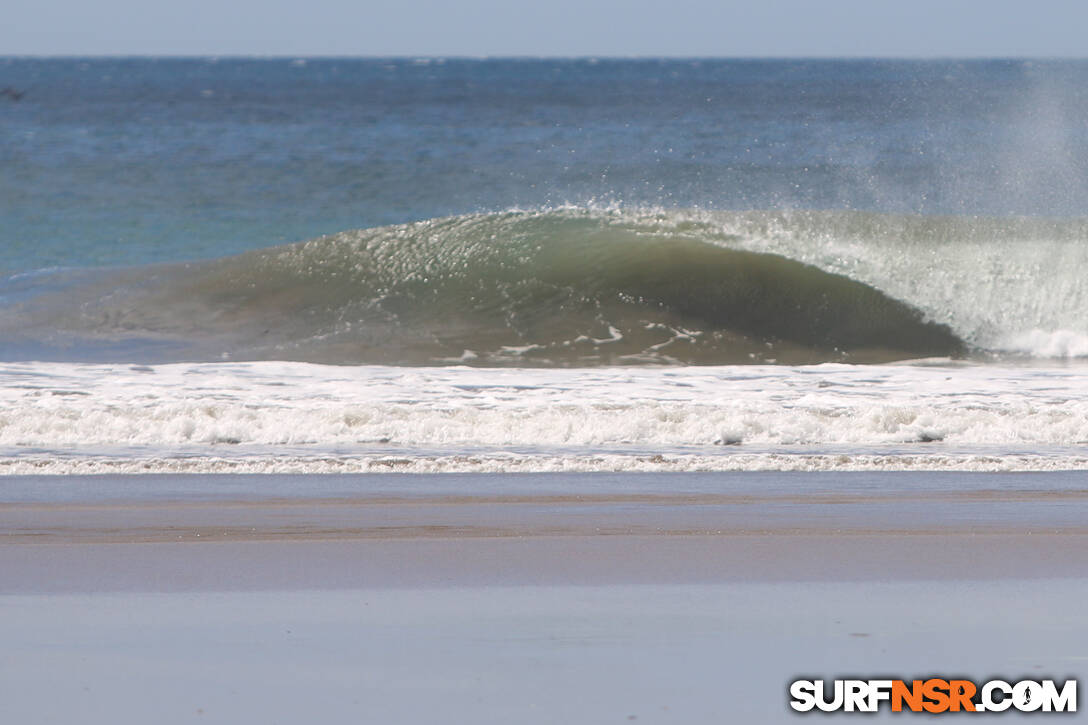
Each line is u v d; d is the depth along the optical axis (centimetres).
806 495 3262
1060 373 5619
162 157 17875
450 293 6994
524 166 16725
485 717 1689
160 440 3962
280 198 13512
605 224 7794
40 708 1712
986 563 2564
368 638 2036
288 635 2052
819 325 6750
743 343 6525
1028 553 2648
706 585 2389
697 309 6781
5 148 19200
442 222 7825
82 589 2342
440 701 1744
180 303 7125
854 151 17275
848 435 4103
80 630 2075
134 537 2767
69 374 5081
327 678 1838
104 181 14625
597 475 3534
